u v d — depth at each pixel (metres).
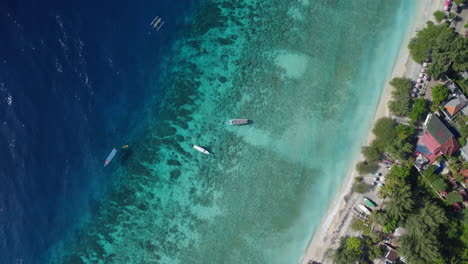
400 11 42.53
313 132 43.44
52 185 45.41
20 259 45.06
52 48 45.09
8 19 45.00
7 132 44.88
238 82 44.66
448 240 38.84
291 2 44.38
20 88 44.97
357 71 42.97
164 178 45.34
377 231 40.81
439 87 38.78
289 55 44.12
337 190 42.66
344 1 43.53
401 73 41.78
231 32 45.09
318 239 42.59
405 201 37.69
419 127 40.88
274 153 43.88
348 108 42.94
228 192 44.44
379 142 40.28
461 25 40.62
